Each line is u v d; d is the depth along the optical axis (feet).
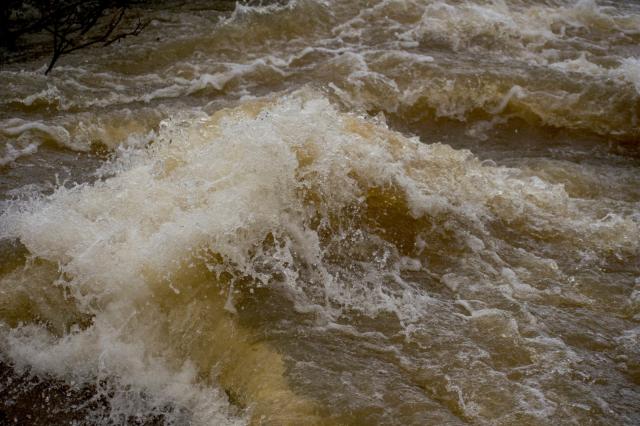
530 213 21.20
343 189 20.42
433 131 29.04
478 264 19.01
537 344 16.03
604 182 23.73
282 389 14.78
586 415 14.14
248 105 23.91
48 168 24.35
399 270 18.69
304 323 16.57
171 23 36.81
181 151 20.99
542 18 38.01
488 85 30.94
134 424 15.19
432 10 38.04
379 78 31.27
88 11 37.65
